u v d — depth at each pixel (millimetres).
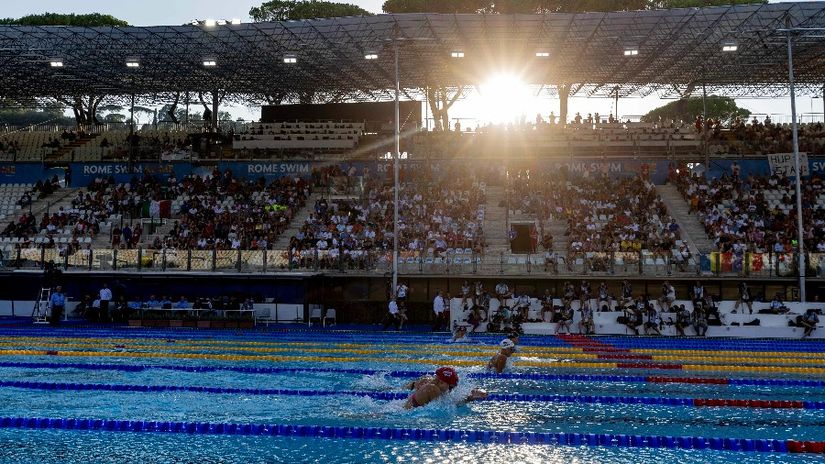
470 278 28250
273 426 9297
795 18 31188
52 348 18766
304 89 46531
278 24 32812
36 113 77500
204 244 30672
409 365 16031
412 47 36000
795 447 8648
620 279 27234
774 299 25109
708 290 27281
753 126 39969
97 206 34969
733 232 30203
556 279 27797
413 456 8109
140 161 39406
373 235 31016
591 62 38625
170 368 15297
